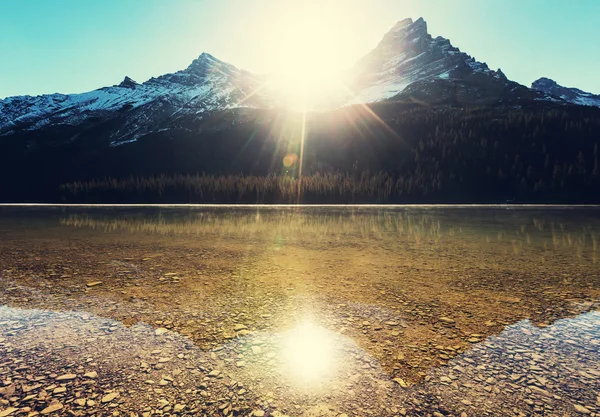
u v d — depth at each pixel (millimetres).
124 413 4613
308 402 4934
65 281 11320
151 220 41344
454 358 6242
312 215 53562
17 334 7160
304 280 11633
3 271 12703
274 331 7402
